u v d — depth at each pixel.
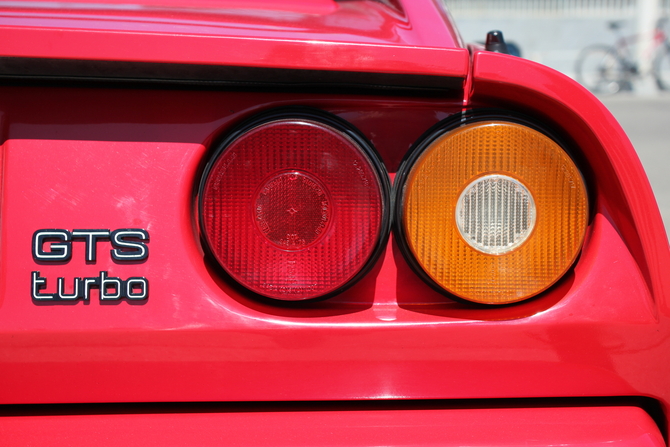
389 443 0.70
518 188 0.68
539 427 0.71
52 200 0.70
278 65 0.64
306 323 0.70
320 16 0.94
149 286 0.70
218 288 0.71
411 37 0.85
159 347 0.70
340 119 0.71
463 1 13.84
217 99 0.71
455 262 0.69
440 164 0.68
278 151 0.68
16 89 0.70
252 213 0.68
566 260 0.69
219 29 0.77
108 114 0.71
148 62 0.64
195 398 0.71
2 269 0.70
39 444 0.70
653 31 10.70
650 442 0.70
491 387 0.71
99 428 0.71
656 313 0.71
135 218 0.70
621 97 10.05
